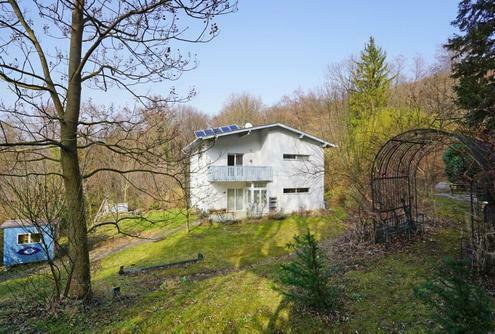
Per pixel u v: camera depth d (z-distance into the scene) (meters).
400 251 7.59
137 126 7.27
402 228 9.02
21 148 5.99
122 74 6.58
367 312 4.46
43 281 8.23
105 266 12.51
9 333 4.91
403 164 9.98
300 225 17.69
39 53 6.17
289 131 22.89
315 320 4.34
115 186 18.62
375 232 8.62
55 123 6.72
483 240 5.81
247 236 15.95
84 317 5.49
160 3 5.56
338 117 17.66
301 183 23.14
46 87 6.12
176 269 10.80
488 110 10.31
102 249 15.92
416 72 25.88
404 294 4.94
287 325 4.34
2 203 5.83
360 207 9.53
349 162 12.55
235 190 22.47
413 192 10.52
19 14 5.86
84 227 6.54
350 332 4.00
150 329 4.62
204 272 10.35
